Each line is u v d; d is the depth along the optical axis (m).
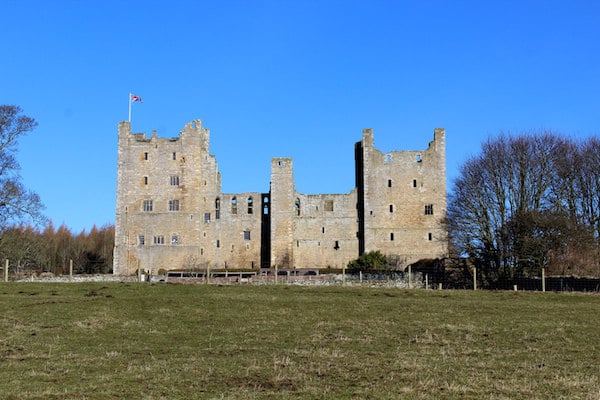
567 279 69.06
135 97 123.75
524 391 28.22
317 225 125.06
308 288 63.16
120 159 123.56
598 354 36.12
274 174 125.12
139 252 121.94
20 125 81.94
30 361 33.66
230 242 126.44
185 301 52.38
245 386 28.83
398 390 28.20
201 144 126.19
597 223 89.69
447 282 79.94
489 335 41.19
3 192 78.88
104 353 35.75
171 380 29.73
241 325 44.12
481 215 90.69
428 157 122.50
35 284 64.06
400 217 121.62
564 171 90.31
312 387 28.56
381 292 59.84
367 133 123.44
